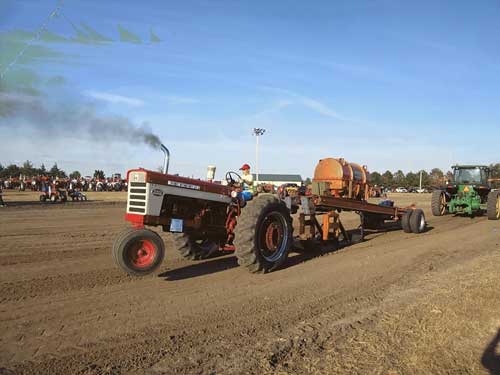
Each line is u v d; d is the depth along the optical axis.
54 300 5.10
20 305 4.89
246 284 5.99
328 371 3.32
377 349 3.73
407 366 3.42
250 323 4.37
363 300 5.20
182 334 4.05
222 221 7.30
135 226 6.08
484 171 17.42
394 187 96.75
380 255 8.31
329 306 4.96
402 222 11.95
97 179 48.28
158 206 6.03
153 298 5.23
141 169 6.05
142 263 5.85
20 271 6.65
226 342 3.87
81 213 17.75
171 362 3.45
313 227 8.66
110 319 4.44
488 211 16.16
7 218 15.28
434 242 10.09
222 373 3.28
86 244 9.37
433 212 17.80
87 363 3.42
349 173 10.72
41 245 9.17
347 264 7.44
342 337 4.00
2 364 3.38
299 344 3.83
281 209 6.99
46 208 20.38
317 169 10.91
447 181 18.14
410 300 5.18
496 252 8.58
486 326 4.27
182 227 6.39
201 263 7.48
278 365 3.42
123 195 36.94
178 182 6.32
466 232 12.21
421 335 4.04
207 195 6.79
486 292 5.41
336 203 9.48
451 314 4.61
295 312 4.73
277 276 6.51
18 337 3.94
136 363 3.43
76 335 3.99
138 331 4.11
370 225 12.37
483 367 3.43
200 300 5.16
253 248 6.39
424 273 6.68
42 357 3.52
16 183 45.31
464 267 7.05
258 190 8.53
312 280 6.24
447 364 3.47
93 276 6.36
